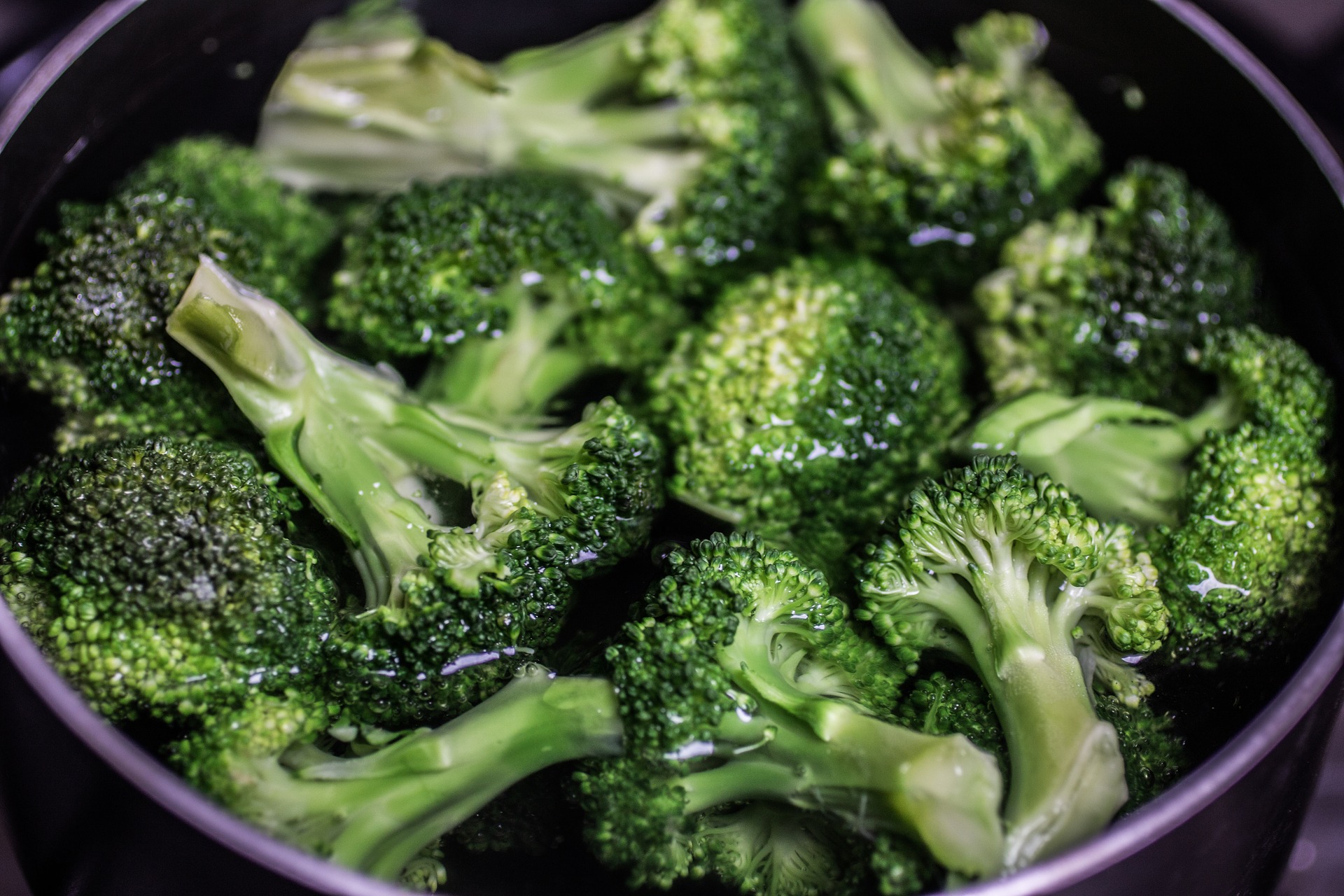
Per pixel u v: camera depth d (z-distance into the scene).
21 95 0.33
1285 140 0.34
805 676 0.31
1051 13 0.38
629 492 0.31
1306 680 0.28
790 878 0.29
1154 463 0.33
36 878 0.30
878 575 0.31
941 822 0.28
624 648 0.30
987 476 0.31
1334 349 0.33
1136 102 0.38
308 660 0.30
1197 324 0.34
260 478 0.31
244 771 0.29
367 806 0.29
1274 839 0.30
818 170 0.36
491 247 0.33
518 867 0.29
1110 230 0.35
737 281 0.36
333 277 0.35
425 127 0.37
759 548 0.31
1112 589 0.31
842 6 0.38
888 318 0.33
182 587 0.29
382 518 0.31
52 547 0.30
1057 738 0.29
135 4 0.34
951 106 0.37
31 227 0.33
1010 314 0.35
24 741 0.29
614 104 0.38
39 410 0.32
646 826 0.29
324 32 0.37
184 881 0.28
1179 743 0.30
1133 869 0.27
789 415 0.32
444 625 0.30
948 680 0.31
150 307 0.32
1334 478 0.32
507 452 0.32
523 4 0.39
